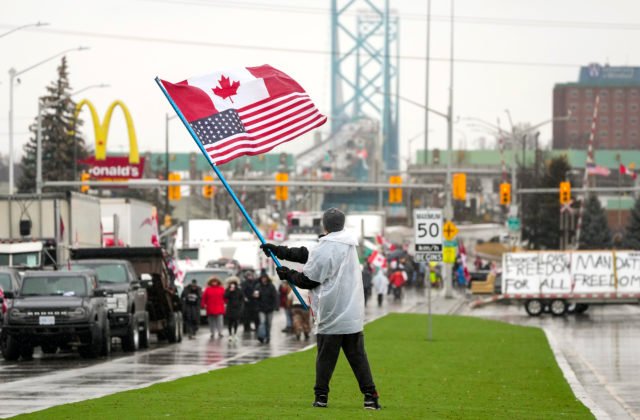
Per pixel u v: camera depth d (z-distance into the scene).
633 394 41.94
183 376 45.69
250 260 126.94
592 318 104.94
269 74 32.34
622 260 110.25
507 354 58.22
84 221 88.56
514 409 33.09
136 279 67.81
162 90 31.45
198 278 98.81
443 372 47.28
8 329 57.69
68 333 57.81
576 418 30.80
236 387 38.38
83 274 60.56
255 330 80.00
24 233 82.25
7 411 33.31
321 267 26.97
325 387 28.53
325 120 32.62
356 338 27.86
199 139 31.52
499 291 129.75
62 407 30.78
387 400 34.19
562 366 51.00
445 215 132.00
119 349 67.12
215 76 32.03
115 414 28.36
